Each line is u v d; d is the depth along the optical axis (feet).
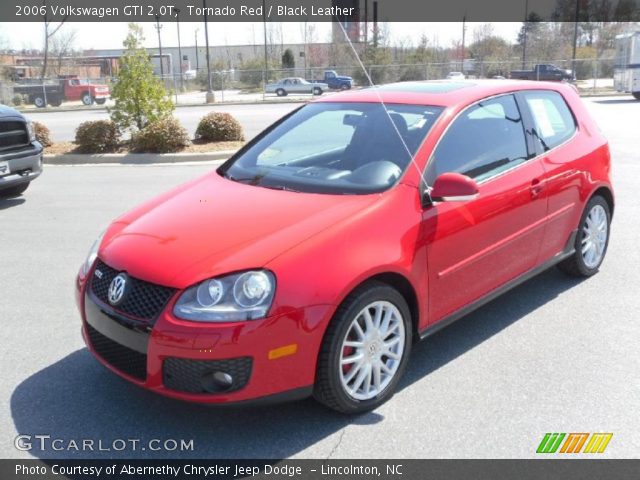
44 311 16.63
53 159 43.06
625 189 28.40
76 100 126.62
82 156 42.70
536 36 184.55
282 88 132.98
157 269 10.62
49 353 14.19
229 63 191.21
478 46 182.80
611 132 49.49
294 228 11.06
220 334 9.80
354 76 133.08
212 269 10.31
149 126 43.29
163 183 33.83
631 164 34.63
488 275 13.70
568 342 13.99
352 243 10.92
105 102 130.82
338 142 14.03
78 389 12.58
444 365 13.10
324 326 10.36
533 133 15.28
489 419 11.17
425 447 10.46
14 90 124.57
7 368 13.50
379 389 11.53
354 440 10.70
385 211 11.63
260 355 9.97
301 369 10.36
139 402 12.06
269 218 11.53
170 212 12.51
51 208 28.30
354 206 11.66
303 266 10.38
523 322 15.05
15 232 24.39
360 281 10.74
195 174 36.42
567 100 17.04
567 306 15.88
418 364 13.17
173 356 10.05
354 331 11.04
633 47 90.74
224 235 11.12
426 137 12.93
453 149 13.24
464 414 11.34
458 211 12.61
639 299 16.21
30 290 18.20
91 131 44.09
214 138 46.52
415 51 162.40
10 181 28.17
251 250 10.55
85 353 14.16
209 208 12.34
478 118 14.08
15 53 192.75
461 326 14.93
